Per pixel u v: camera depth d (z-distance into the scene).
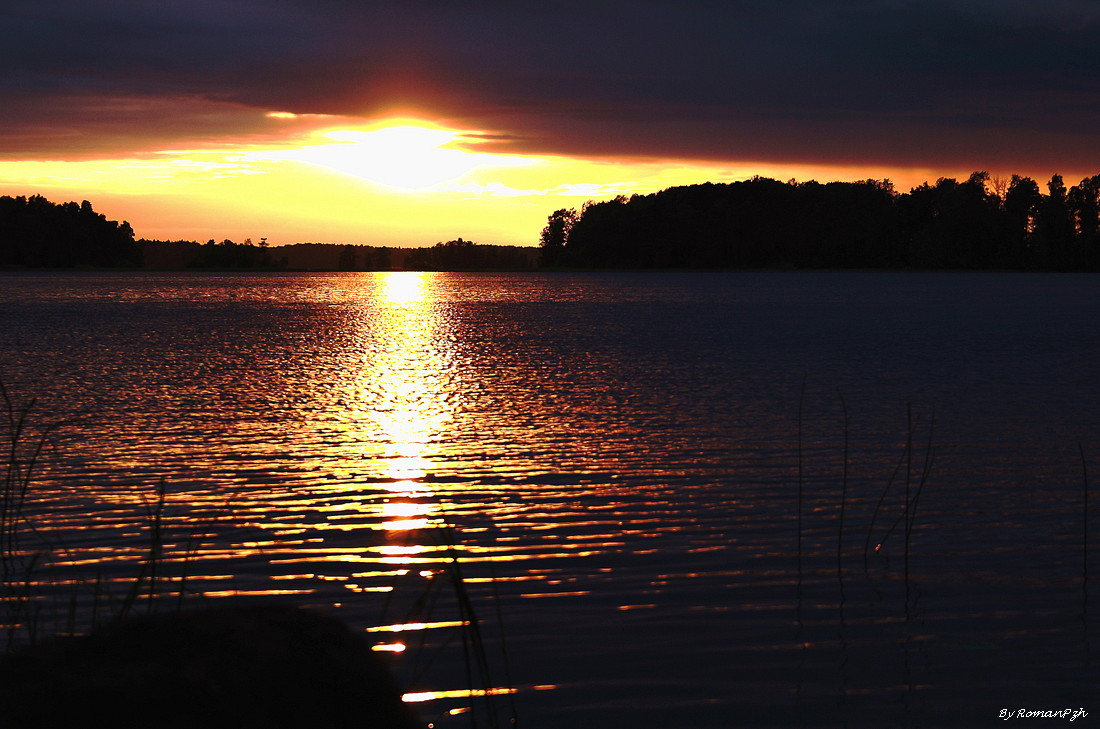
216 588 9.94
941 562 10.95
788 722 7.19
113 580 10.06
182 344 43.16
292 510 13.21
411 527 12.32
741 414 21.58
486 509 13.31
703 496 14.00
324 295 116.25
